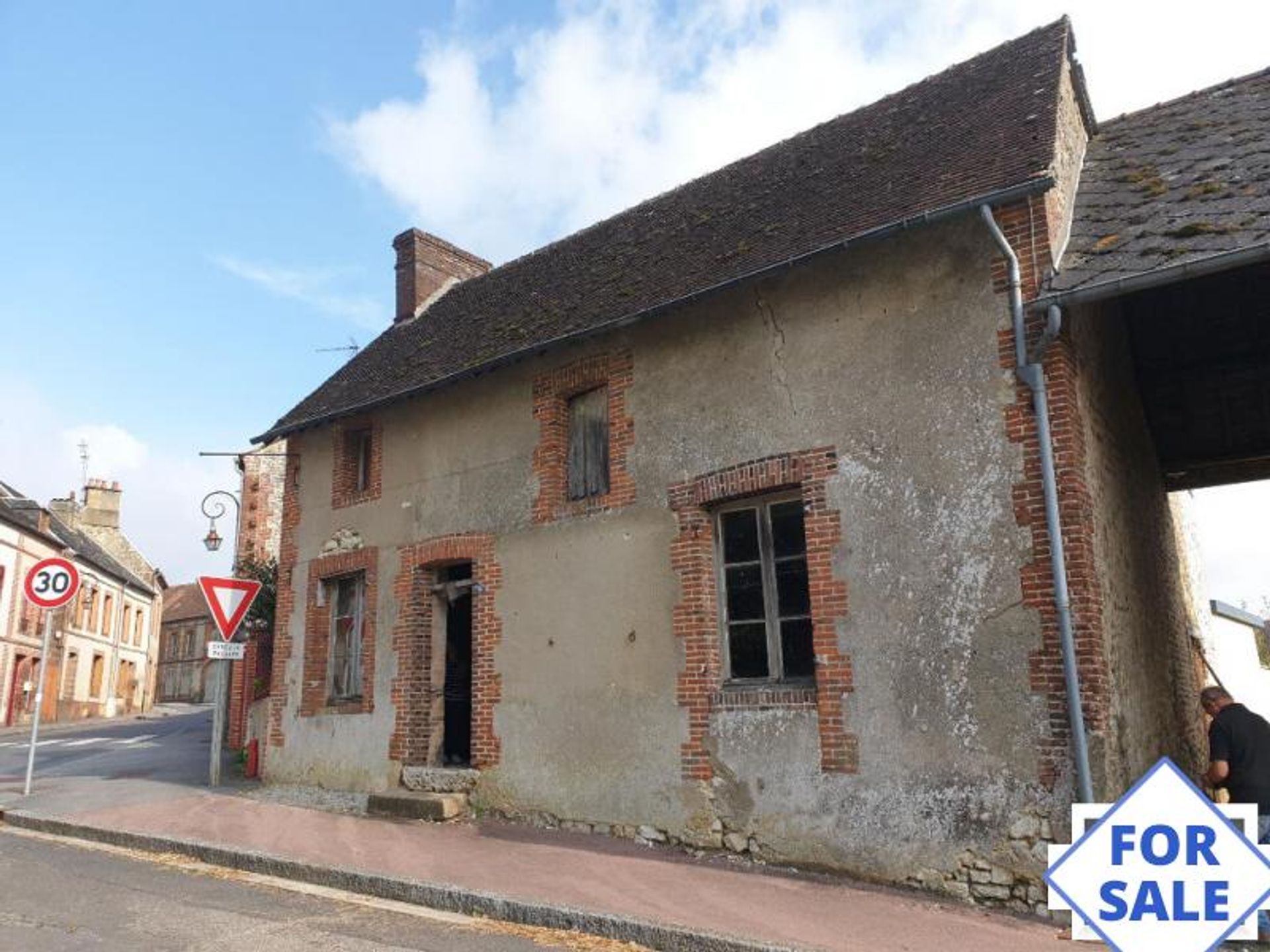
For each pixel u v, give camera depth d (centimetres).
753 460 867
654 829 875
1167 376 1047
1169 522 1135
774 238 912
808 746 793
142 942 588
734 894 696
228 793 1219
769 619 860
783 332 871
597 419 1031
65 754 1914
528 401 1077
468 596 1167
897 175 892
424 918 672
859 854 747
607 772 920
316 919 661
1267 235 639
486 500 1093
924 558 755
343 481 1292
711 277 899
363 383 1338
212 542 1748
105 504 5138
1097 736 660
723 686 873
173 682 6419
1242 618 1636
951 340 770
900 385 791
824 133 1152
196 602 6581
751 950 571
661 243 1112
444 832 948
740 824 820
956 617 732
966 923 632
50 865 833
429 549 1139
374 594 1197
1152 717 823
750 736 828
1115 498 819
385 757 1129
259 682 1705
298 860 803
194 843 880
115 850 916
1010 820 682
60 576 1216
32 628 3506
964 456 748
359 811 1080
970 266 772
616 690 929
